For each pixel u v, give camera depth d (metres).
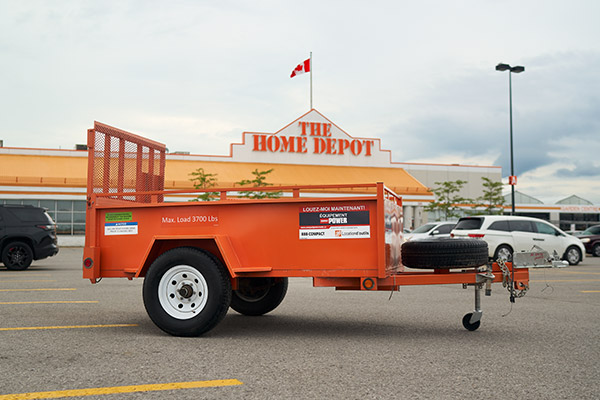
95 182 6.78
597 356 5.26
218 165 48.12
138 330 6.53
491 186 49.09
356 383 4.29
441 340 6.03
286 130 50.81
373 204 5.95
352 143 52.66
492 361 5.04
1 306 8.45
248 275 6.22
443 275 6.34
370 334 6.39
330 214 6.05
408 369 4.73
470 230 18.08
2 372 4.55
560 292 11.05
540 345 5.78
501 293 10.95
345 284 6.09
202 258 6.11
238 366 4.81
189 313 6.15
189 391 4.05
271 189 6.19
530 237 18.44
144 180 7.75
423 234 20.78
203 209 6.42
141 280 13.12
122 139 7.30
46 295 9.88
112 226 6.72
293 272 6.12
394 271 6.48
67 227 40.91
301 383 4.28
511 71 32.22
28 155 44.25
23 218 16.33
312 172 49.75
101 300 9.26
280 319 7.55
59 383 4.23
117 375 4.48
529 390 4.13
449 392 4.07
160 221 6.56
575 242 19.27
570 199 58.78
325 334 6.39
